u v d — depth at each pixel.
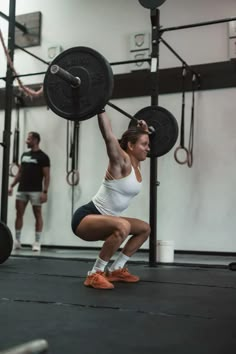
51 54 5.52
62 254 4.59
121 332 1.42
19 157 5.58
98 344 1.28
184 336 1.38
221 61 4.71
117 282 2.56
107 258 2.38
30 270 3.10
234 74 4.62
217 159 4.67
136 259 4.18
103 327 1.48
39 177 4.96
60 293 2.16
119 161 2.37
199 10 4.86
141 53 5.02
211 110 4.73
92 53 2.18
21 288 2.31
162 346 1.27
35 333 1.40
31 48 5.66
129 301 1.96
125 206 2.53
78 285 2.42
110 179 2.43
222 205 4.61
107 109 5.21
